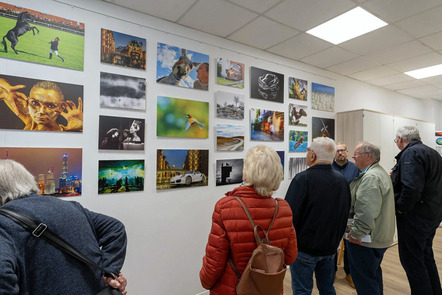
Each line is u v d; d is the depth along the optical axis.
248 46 2.93
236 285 1.02
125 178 2.13
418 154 1.97
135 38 2.18
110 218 1.03
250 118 2.93
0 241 0.68
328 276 1.67
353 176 2.73
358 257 1.85
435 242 3.93
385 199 1.81
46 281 0.74
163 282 2.32
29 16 1.76
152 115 2.28
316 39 2.77
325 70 3.77
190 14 2.26
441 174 2.02
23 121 1.73
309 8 2.17
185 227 2.46
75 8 1.92
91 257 0.84
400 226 2.09
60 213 0.84
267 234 1.05
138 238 2.20
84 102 1.96
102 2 2.04
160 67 2.32
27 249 0.73
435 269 2.09
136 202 2.19
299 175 1.65
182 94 2.46
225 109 2.73
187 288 2.46
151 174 2.27
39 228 0.75
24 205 0.78
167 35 2.36
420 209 1.99
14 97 1.71
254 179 1.08
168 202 2.37
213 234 1.06
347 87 4.09
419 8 2.16
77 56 1.93
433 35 2.66
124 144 2.12
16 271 0.69
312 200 1.55
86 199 1.96
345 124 3.78
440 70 3.77
